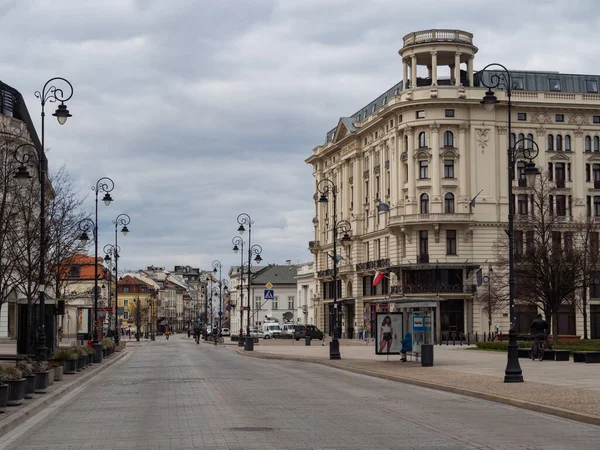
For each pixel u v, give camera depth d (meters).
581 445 13.73
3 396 18.36
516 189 83.31
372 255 95.31
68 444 14.46
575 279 58.09
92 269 116.50
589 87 88.56
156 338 153.12
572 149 84.94
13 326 72.31
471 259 82.19
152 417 18.41
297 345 77.38
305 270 128.25
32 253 45.12
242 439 14.62
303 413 18.88
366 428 16.08
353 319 100.50
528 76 87.75
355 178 99.88
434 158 82.38
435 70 83.31
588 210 84.81
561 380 26.64
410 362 39.12
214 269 110.88
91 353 40.72
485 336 75.19
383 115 88.12
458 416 18.17
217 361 47.47
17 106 69.38
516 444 13.84
